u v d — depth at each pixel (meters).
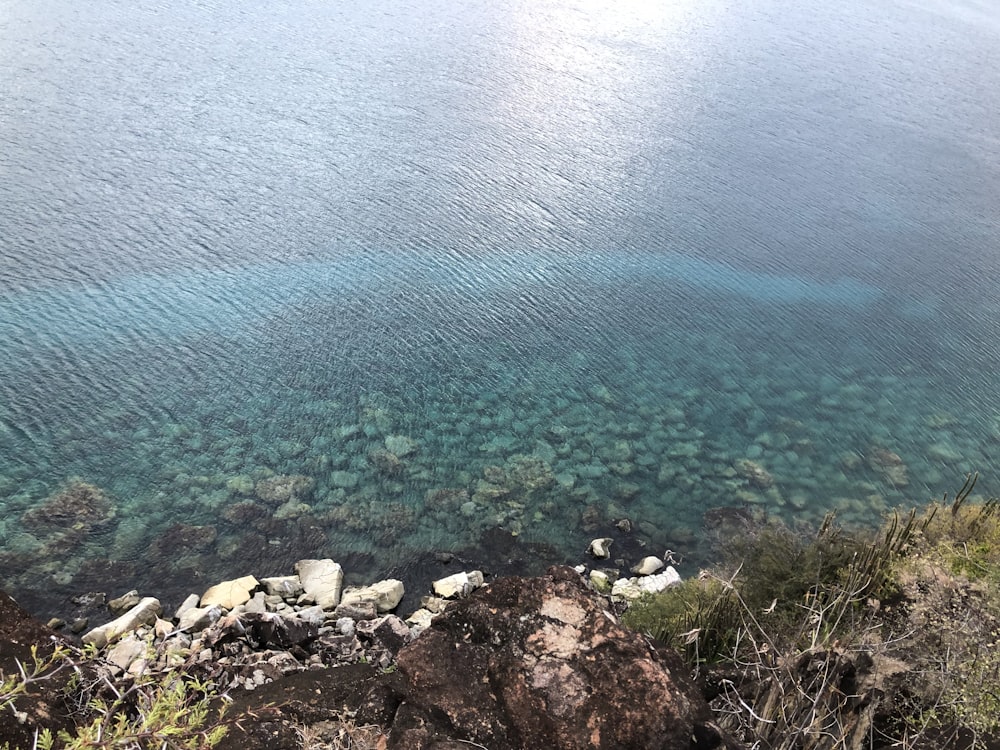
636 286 30.62
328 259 29.78
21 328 23.97
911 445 24.19
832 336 29.09
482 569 18.11
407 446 21.64
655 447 22.80
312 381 23.59
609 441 22.81
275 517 18.81
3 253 27.19
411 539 18.67
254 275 28.23
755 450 23.22
